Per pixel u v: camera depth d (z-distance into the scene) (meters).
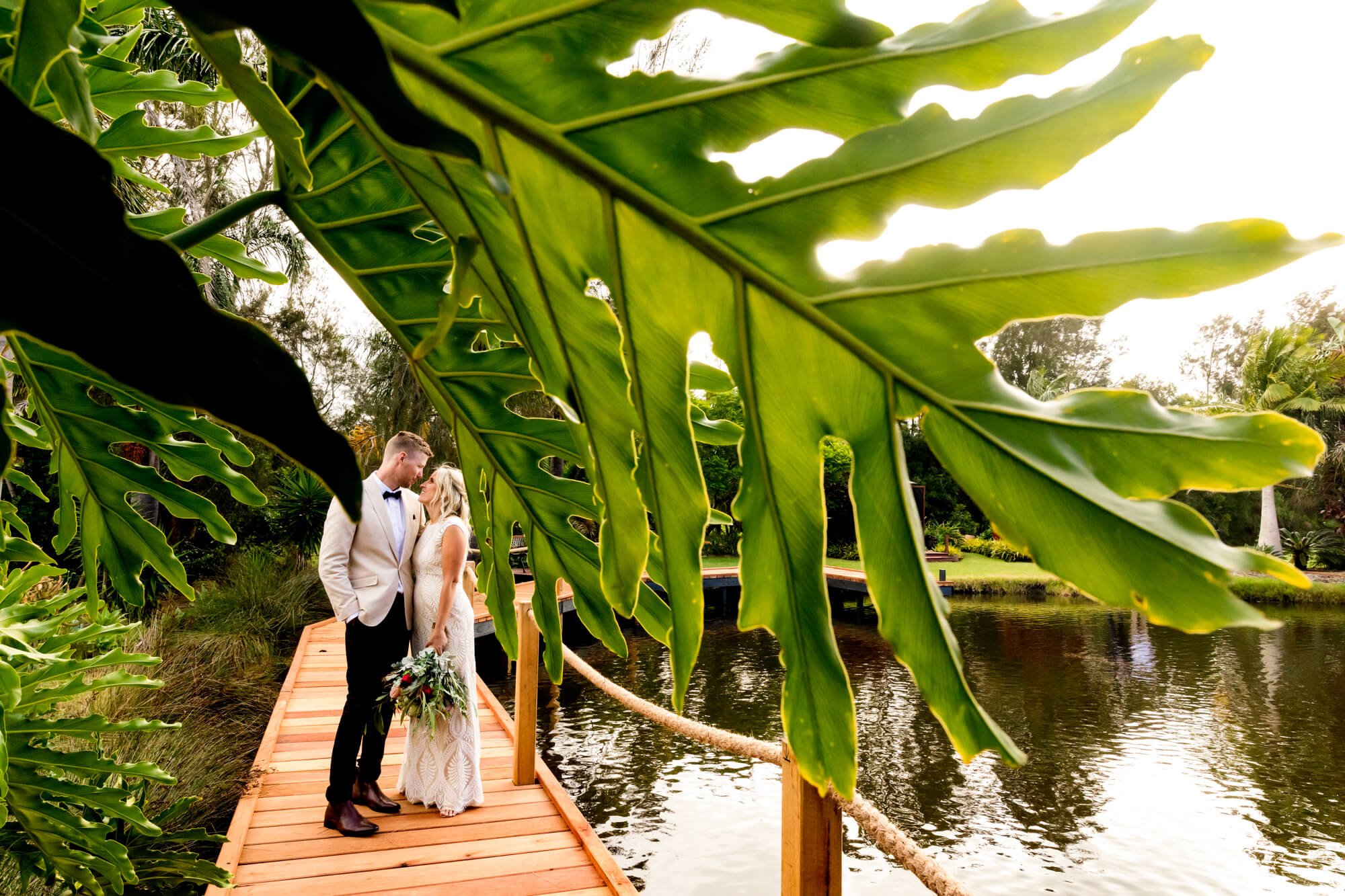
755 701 9.27
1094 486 0.52
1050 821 6.19
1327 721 8.82
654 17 0.57
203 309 0.38
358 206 0.93
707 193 0.60
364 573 3.50
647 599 1.16
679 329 0.66
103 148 1.35
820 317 0.60
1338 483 28.39
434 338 0.66
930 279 0.57
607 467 0.80
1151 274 0.52
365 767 3.88
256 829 3.64
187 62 6.20
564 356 0.76
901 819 6.23
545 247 0.68
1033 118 0.55
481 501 1.26
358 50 0.37
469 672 3.92
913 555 0.59
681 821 5.91
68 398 1.44
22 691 1.65
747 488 0.67
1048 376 37.03
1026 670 11.50
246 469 12.70
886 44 0.57
